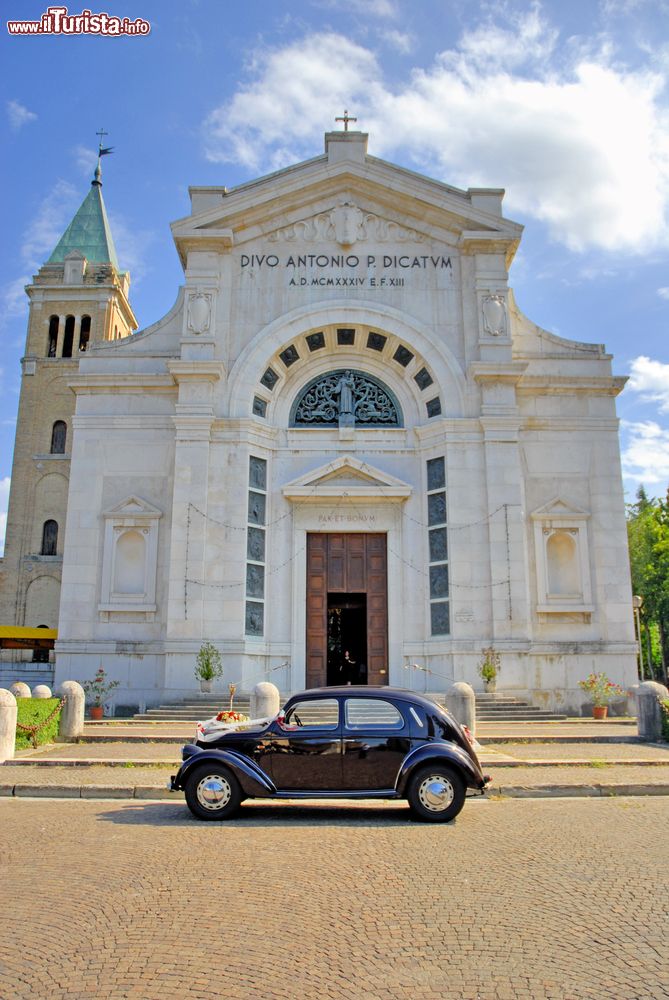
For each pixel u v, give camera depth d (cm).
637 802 1223
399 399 2927
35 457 5056
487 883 753
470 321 2808
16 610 4847
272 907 679
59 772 1449
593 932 620
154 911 669
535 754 1669
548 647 2625
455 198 2847
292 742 1095
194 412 2675
